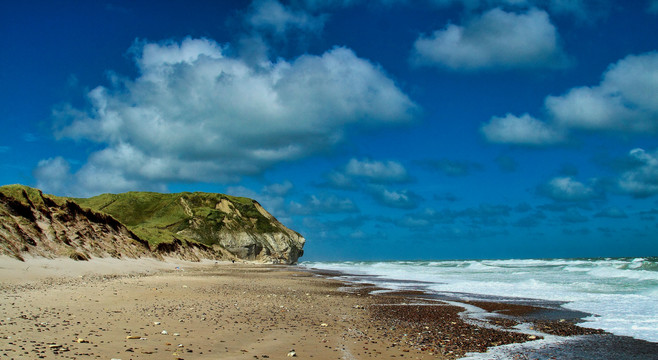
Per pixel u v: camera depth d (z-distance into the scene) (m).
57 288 21.17
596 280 35.88
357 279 45.97
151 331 11.95
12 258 29.83
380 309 20.30
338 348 11.38
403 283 39.06
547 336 14.04
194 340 11.17
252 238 120.19
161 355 9.36
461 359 10.91
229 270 58.09
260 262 117.81
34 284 22.81
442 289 32.28
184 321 13.88
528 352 11.78
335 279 45.66
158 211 125.56
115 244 52.44
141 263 50.53
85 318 13.37
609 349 12.23
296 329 13.73
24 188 42.88
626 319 17.55
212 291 24.28
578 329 15.35
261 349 10.70
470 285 35.19
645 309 20.19
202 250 93.81
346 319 16.67
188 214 122.25
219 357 9.60
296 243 140.00
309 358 10.10
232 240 116.00
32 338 10.09
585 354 11.63
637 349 12.23
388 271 67.62
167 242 74.12
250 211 137.50
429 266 91.94
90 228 50.06
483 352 11.74
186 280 31.94
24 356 8.43
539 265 73.44
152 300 18.72
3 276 24.34
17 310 14.01
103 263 41.12
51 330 11.19
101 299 17.98
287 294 25.52
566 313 19.28
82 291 20.33
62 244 39.38
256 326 13.83
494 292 29.09
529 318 17.95
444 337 13.64
